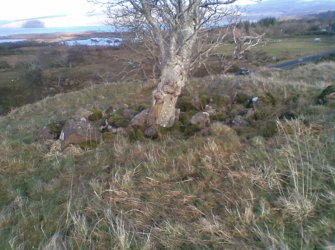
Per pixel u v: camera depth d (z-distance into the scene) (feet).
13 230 12.19
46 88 108.99
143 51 42.75
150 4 20.49
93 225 11.75
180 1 19.62
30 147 21.25
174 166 14.88
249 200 11.51
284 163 13.09
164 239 10.48
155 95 20.74
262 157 13.96
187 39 19.67
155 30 21.08
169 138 18.11
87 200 13.38
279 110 20.61
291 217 10.34
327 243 8.93
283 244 9.08
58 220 12.41
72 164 17.58
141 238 10.71
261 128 17.84
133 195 13.30
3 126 35.68
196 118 20.42
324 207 10.43
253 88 29.04
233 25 30.22
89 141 19.88
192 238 10.25
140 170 15.16
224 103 23.95
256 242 9.64
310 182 11.60
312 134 15.15
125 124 22.15
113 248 10.37
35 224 12.48
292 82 31.32
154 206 12.42
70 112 33.14
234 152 15.07
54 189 15.25
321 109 18.26
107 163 16.76
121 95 37.96
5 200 15.12
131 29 34.53
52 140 21.95
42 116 35.88
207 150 15.38
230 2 20.06
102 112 26.43
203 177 13.67
